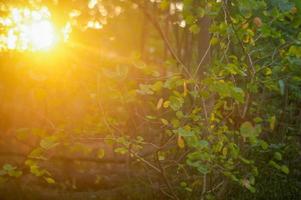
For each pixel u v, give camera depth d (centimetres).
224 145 405
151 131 507
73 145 456
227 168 396
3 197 625
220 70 382
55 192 650
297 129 569
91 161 660
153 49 1435
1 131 740
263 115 522
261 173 535
